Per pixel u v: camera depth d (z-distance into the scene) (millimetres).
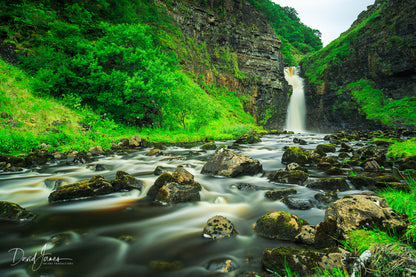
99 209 4715
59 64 16172
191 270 2715
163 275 2627
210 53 48000
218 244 3299
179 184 5324
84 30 19859
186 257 2992
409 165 7363
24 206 4871
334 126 50906
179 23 43219
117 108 17766
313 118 55438
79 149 11422
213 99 39531
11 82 13750
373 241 2541
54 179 7016
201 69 43656
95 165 9219
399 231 2732
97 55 17219
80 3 22156
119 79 16891
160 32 37156
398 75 44312
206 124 27047
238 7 54938
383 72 45812
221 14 50938
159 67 18859
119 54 18328
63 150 10703
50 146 10625
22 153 9516
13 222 4031
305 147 15945
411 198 3994
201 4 48844
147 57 19141
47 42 17344
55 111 13602
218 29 50094
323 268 2330
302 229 3297
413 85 42969
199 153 12617
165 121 21750
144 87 16797
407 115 38594
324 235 2955
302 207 4535
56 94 16094
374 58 47594
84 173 7992
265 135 30438
